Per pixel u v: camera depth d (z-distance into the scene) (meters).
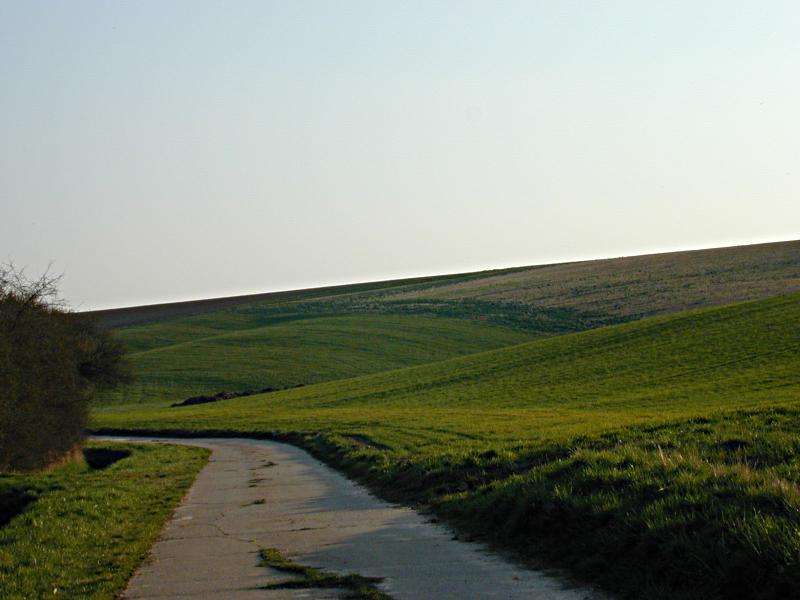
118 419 70.38
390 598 10.28
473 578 11.05
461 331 112.81
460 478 19.69
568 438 22.75
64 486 23.55
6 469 28.98
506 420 39.16
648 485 13.01
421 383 71.50
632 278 128.00
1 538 15.59
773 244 142.50
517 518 13.55
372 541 14.37
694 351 61.34
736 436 18.50
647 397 46.72
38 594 11.38
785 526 9.61
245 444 45.56
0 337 26.64
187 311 163.25
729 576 9.01
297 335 118.50
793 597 8.34
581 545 11.61
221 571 12.68
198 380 97.69
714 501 11.40
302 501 20.83
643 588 9.62
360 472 25.97
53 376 31.39
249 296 187.50
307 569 12.27
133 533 16.66
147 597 11.22
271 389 88.00
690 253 150.50
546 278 146.50
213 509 20.28
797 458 15.17
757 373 49.41
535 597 9.89
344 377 95.19
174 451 41.53
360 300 152.75
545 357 72.50
